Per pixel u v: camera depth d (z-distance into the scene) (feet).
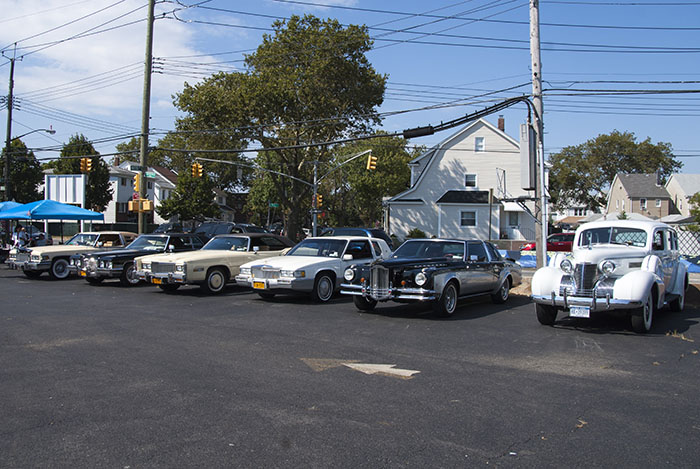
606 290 29.25
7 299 41.50
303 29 116.47
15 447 13.46
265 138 120.06
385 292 33.96
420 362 22.79
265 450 13.42
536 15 47.39
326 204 213.46
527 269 67.26
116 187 182.91
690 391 19.02
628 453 13.55
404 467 12.57
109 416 15.70
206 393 17.99
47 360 22.30
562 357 23.95
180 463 12.64
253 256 48.52
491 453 13.43
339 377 20.24
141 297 43.45
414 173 142.72
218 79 116.06
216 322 31.83
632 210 208.74
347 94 119.34
